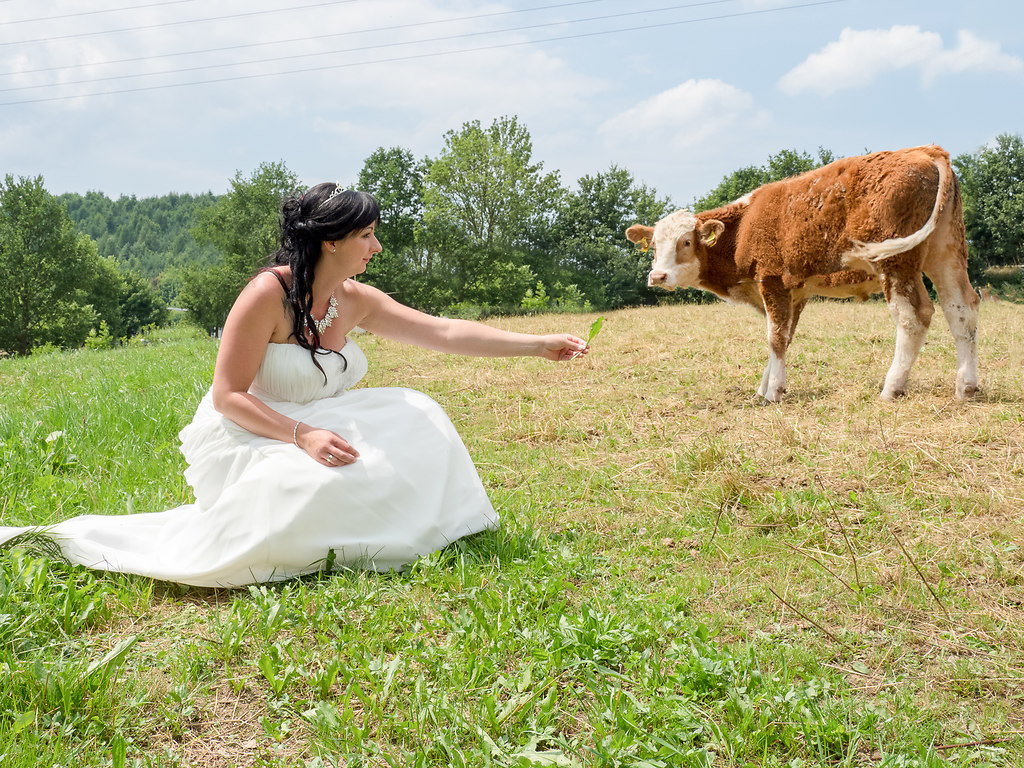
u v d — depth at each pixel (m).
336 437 2.89
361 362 3.43
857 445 4.43
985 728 1.93
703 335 9.79
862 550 3.12
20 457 4.35
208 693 2.14
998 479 3.81
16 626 2.40
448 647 2.33
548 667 2.20
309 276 3.03
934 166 5.20
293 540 2.79
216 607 2.70
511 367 8.08
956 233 5.32
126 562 2.89
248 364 3.04
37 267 44.06
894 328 9.28
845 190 5.50
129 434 5.11
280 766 1.82
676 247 6.54
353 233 3.01
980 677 2.18
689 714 1.93
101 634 2.49
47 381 8.29
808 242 5.74
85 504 3.74
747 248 6.13
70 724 1.94
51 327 43.53
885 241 5.25
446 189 43.88
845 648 2.37
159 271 192.00
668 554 3.16
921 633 2.45
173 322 76.88
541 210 45.81
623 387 6.66
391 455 2.96
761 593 2.74
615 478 4.16
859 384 6.05
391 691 2.11
